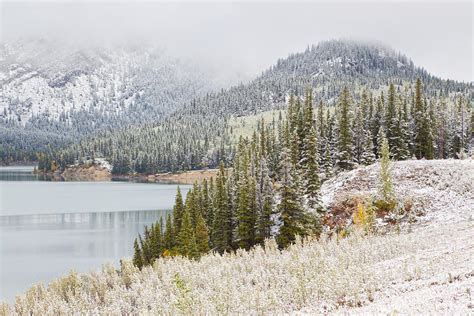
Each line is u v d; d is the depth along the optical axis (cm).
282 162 6156
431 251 2936
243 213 6378
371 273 2533
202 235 6456
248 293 2619
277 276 3058
